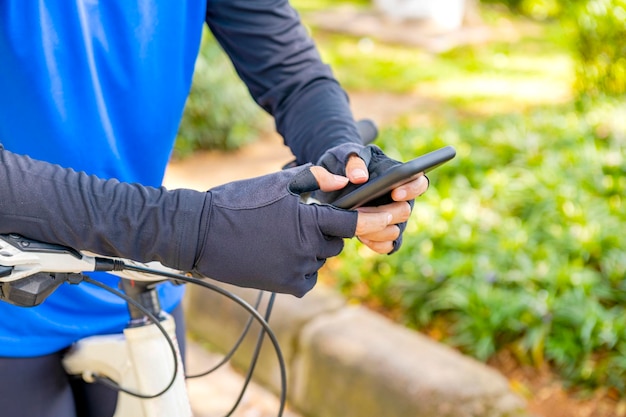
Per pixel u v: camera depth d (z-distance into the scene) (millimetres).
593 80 4730
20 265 824
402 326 2766
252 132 5184
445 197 3549
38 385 1131
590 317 2600
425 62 7105
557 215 3277
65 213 813
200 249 820
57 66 1003
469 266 2920
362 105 5703
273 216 822
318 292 2721
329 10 9203
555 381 2514
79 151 1060
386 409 2225
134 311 1077
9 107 1012
